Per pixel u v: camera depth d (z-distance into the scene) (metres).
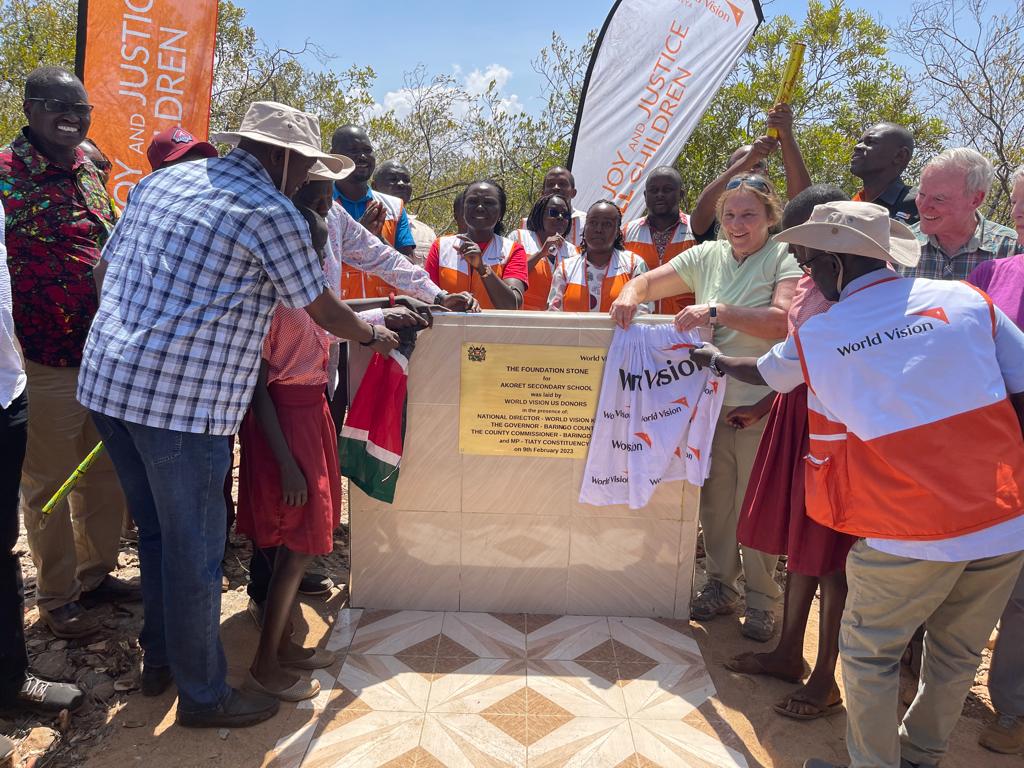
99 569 3.34
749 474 3.20
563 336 3.06
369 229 4.16
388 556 3.31
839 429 2.23
